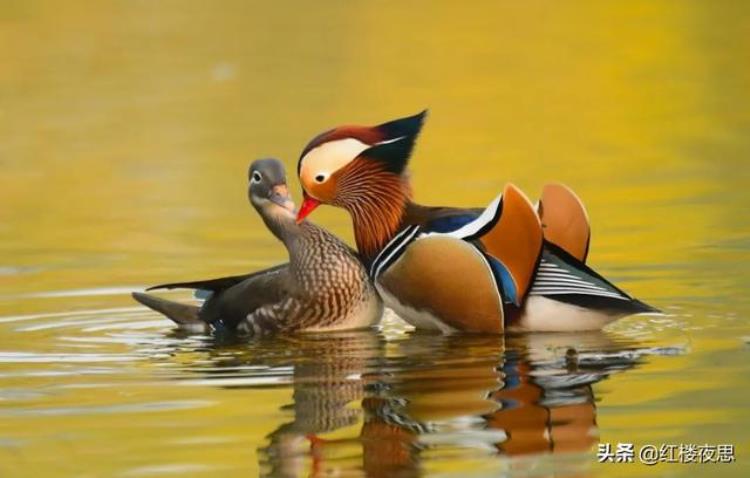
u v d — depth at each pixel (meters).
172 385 11.15
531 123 25.52
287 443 9.51
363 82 29.16
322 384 11.04
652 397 10.30
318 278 13.27
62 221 19.22
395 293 12.95
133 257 16.89
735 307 13.21
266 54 32.03
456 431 9.71
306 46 33.00
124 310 14.31
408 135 13.28
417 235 12.97
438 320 12.74
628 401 10.23
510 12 36.69
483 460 9.14
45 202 20.53
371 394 10.68
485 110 26.59
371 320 13.46
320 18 36.59
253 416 10.17
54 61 31.55
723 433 9.52
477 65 30.64
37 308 14.37
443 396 10.55
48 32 34.47
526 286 12.28
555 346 11.98
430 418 10.02
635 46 31.95
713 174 20.80
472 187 20.66
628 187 20.11
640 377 10.84
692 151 22.70
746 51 30.83
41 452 9.47
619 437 9.49
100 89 28.88
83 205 20.19
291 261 13.46
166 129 25.48
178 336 13.20
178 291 15.17
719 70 29.20
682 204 18.70
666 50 31.39
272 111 26.56
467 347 12.14
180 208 19.86
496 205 12.28
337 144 13.34
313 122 25.42
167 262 16.59
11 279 15.80
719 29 33.31
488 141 24.12
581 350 11.78
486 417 9.98
